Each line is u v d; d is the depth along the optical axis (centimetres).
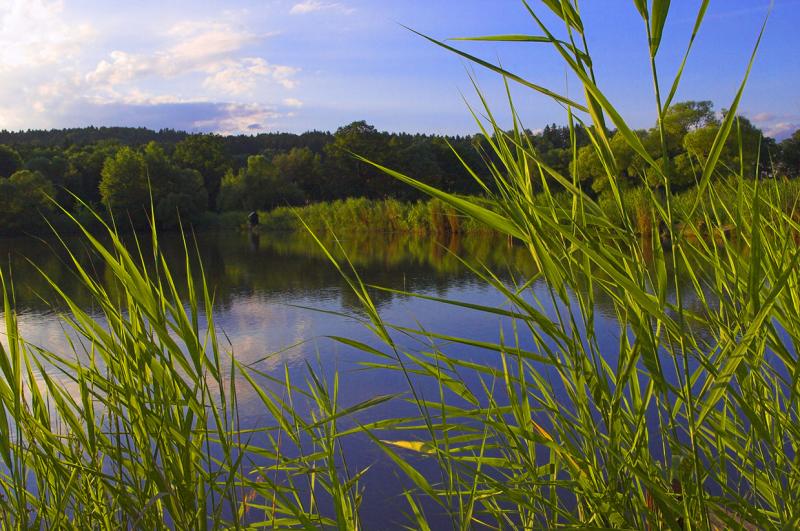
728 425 118
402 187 5119
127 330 112
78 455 117
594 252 77
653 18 67
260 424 322
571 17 72
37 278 1227
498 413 108
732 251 97
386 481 274
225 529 120
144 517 106
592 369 90
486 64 76
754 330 73
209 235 2795
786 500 97
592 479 99
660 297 79
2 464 140
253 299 894
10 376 105
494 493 117
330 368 467
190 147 5372
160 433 108
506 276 1047
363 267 1295
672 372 278
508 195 89
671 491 99
